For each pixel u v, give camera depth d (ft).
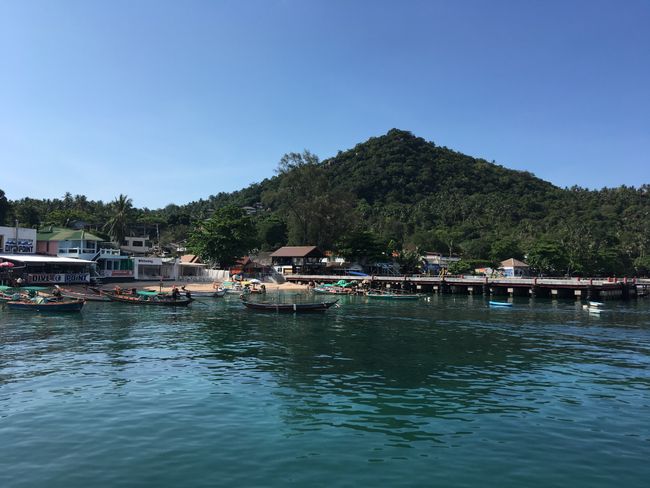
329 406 58.44
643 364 85.40
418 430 50.80
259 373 74.64
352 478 39.45
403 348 97.81
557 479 39.96
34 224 395.96
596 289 245.65
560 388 68.59
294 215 376.27
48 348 92.89
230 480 38.88
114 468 40.96
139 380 69.62
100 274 247.50
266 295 242.99
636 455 45.21
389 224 575.38
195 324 129.39
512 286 262.06
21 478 39.11
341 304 204.44
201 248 312.71
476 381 71.72
